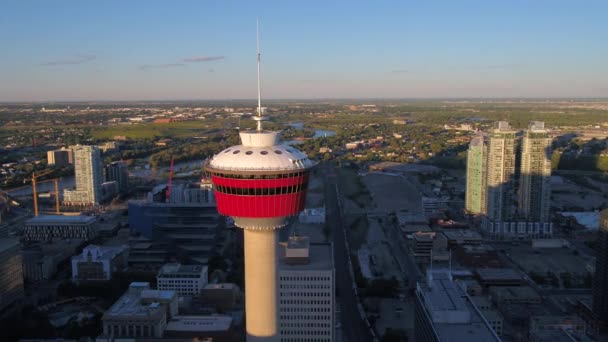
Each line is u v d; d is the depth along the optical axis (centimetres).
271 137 12019
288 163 11606
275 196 11638
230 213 12069
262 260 12369
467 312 19275
